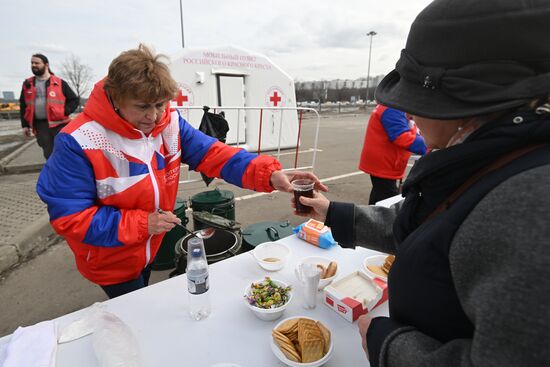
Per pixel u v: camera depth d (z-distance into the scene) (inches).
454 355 20.5
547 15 19.0
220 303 47.3
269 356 38.0
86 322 42.8
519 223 16.2
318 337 37.9
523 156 20.0
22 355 36.8
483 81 20.9
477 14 20.6
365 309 44.7
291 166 260.4
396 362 24.2
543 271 14.7
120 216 48.9
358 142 402.3
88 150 48.1
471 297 18.1
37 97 186.2
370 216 45.8
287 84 290.8
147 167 54.6
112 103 48.9
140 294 49.0
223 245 73.9
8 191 194.4
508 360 15.5
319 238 63.8
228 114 263.3
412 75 24.6
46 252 123.6
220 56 249.4
